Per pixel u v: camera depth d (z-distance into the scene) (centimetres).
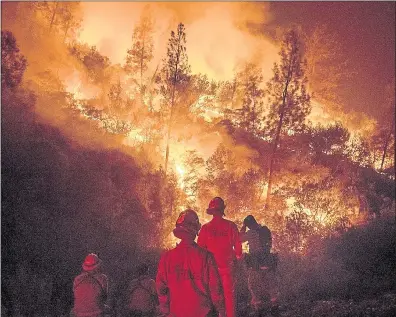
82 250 1048
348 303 891
